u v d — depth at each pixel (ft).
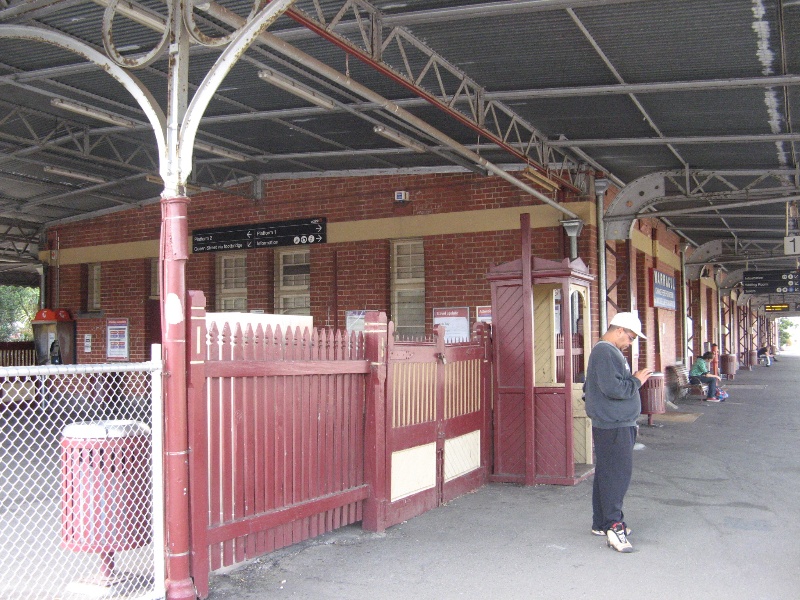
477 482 27.86
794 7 21.93
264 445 18.20
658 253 59.52
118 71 17.01
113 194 53.83
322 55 27.50
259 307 50.70
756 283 99.76
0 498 25.31
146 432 16.40
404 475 23.08
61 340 57.98
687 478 29.50
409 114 26.89
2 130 38.34
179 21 16.57
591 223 42.14
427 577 17.78
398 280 47.14
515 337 29.09
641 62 26.84
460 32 24.95
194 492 15.99
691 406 59.16
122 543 15.60
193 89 32.01
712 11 22.45
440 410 25.18
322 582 17.37
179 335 15.90
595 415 20.35
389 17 23.67
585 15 23.08
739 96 29.25
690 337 80.38
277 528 18.56
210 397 16.71
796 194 44.34
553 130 35.65
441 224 45.03
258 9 16.57
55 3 22.76
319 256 48.62
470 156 31.73
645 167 42.60
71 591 15.93
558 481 28.14
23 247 66.90
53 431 38.83
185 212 16.25
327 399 20.39
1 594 15.78
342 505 20.71
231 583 17.21
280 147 42.32
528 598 16.51
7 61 28.84
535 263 28.76
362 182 47.47
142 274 55.93
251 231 50.70
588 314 31.22
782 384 86.53
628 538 21.11
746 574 18.06
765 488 27.68
